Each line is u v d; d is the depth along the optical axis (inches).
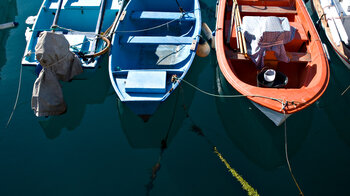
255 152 245.9
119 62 280.4
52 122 269.3
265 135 257.4
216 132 258.8
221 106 277.4
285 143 243.4
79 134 259.8
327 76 224.5
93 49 284.0
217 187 223.0
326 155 238.8
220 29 276.7
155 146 252.1
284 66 272.1
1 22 362.3
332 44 290.8
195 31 302.8
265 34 238.5
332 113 266.8
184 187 224.1
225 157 241.4
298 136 251.0
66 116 273.3
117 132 261.3
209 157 241.8
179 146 250.2
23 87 294.2
